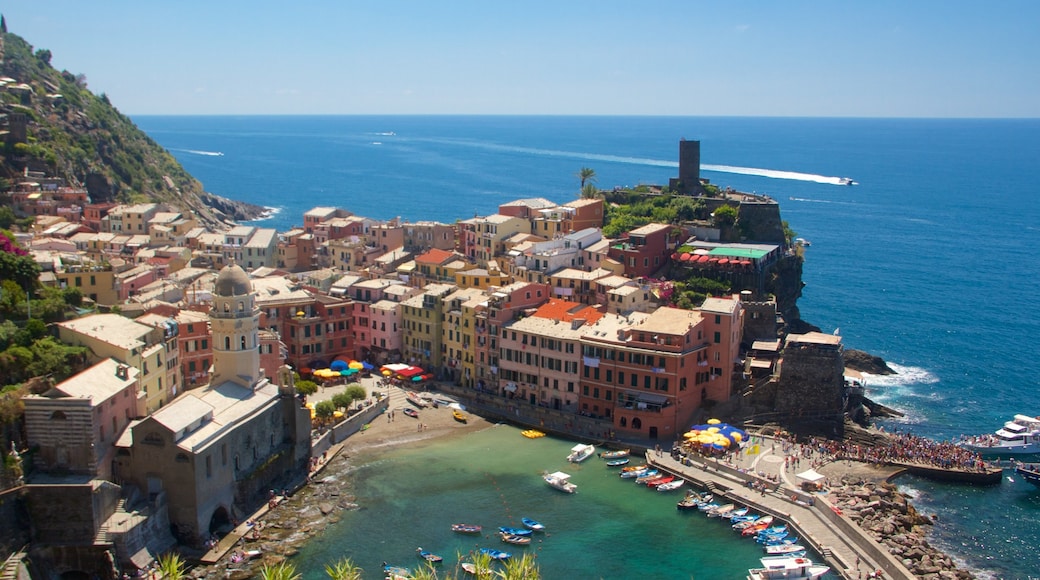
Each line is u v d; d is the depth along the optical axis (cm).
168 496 13350
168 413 13612
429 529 14138
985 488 15950
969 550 13688
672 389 17738
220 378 15812
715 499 15250
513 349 19838
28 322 15150
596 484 15875
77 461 12725
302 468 16325
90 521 12300
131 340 15138
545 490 15625
